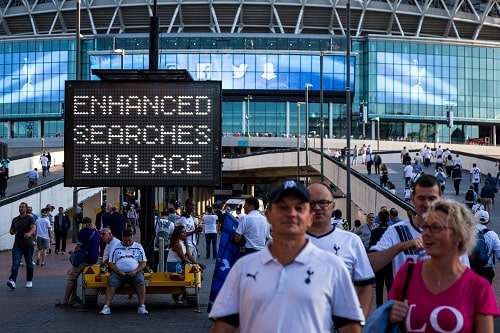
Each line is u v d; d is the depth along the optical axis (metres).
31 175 48.44
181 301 18.31
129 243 16.50
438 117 115.88
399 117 114.31
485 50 117.62
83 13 119.50
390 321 5.66
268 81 110.56
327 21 119.06
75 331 13.79
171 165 17.53
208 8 116.44
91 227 17.33
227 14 116.94
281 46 110.88
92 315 15.96
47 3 121.81
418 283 5.75
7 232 36.81
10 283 20.47
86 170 17.55
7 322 14.87
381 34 120.81
